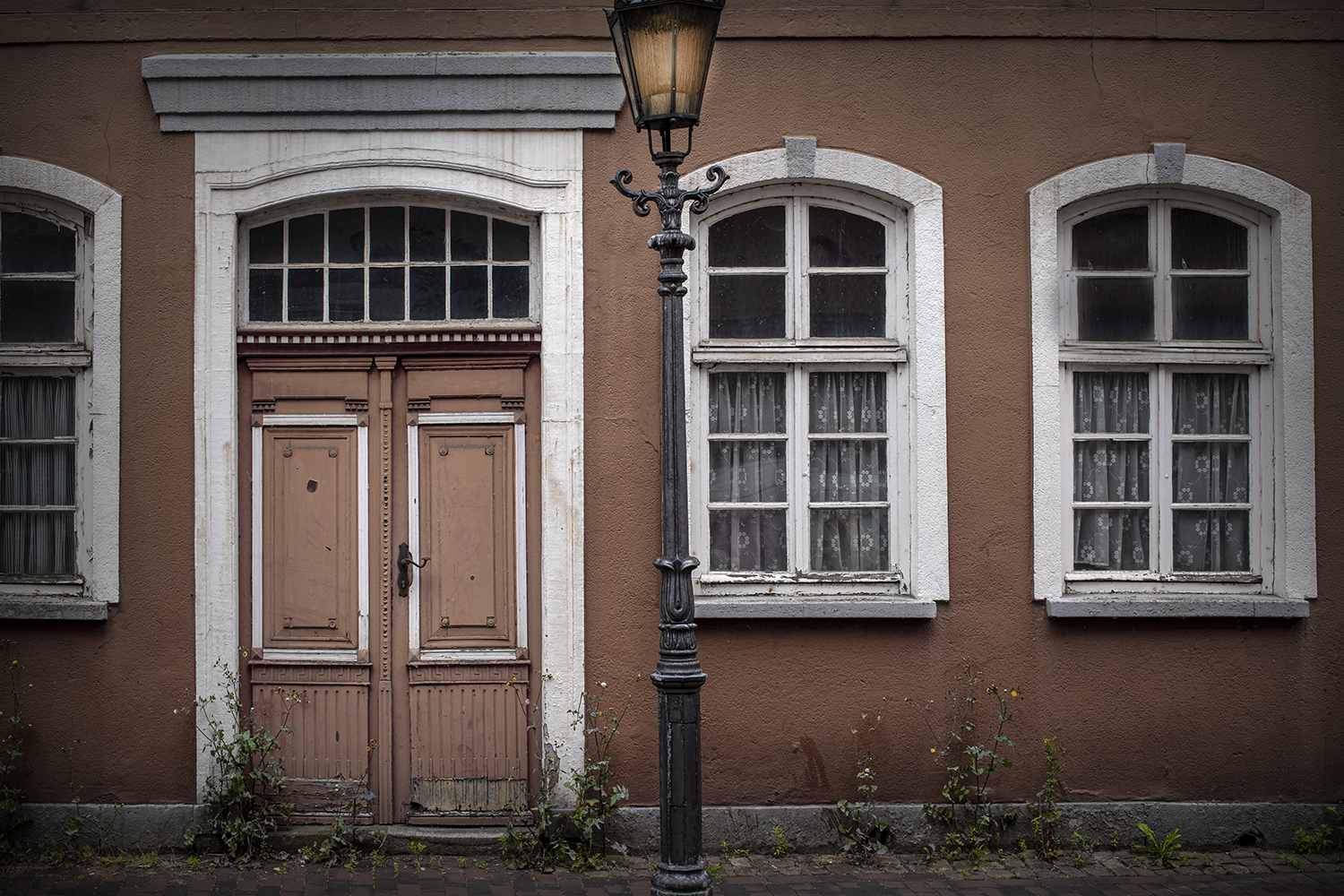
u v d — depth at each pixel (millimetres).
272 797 5797
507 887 5254
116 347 5770
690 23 4000
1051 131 5949
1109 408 6086
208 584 5750
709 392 6047
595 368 5832
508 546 5914
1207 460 6082
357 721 5863
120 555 5766
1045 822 5781
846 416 6051
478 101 5812
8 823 5668
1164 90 5984
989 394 5922
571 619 5777
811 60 5922
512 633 5898
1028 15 5945
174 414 5781
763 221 6043
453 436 5930
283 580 5898
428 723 5875
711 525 6035
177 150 5809
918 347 5910
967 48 5945
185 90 5781
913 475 5965
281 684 5875
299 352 5902
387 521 5898
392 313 5988
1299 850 5828
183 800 5730
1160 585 6027
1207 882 5395
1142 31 5965
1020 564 5902
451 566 5918
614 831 5723
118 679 5746
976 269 5926
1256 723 5910
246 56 5793
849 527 6035
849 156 5895
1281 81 6008
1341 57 6016
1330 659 5941
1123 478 6082
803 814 5789
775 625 5855
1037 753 5875
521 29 5840
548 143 5840
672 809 4113
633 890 5238
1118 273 6070
